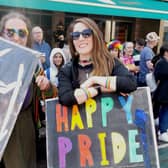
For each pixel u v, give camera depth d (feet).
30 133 7.07
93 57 6.33
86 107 6.21
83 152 6.09
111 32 27.63
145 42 19.53
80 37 6.20
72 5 14.16
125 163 6.03
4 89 6.24
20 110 6.53
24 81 6.23
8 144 6.70
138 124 6.15
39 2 13.23
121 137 6.11
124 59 16.49
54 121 6.22
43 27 22.45
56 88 7.36
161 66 13.39
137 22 29.30
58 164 6.06
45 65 13.15
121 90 6.07
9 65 6.34
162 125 14.02
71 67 6.55
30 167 7.10
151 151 6.05
